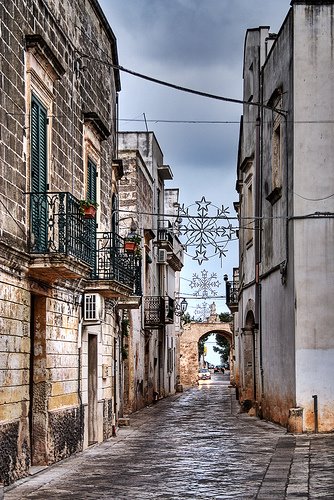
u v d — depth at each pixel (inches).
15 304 546.9
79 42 762.2
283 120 900.0
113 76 960.3
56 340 655.8
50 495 482.9
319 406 821.2
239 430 914.7
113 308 919.7
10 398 534.3
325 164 840.3
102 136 828.0
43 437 617.9
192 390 2324.1
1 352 517.3
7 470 519.5
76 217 628.4
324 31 849.5
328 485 490.3
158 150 1765.5
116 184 987.3
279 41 935.7
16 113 549.3
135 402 1343.5
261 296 1066.7
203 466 604.1
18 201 551.2
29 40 575.5
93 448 752.3
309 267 832.3
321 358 824.9
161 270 1772.9
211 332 2812.5
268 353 1008.9
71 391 699.4
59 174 670.5
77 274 605.0
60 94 676.7
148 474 567.8
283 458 626.5
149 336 1546.5
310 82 846.5
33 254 565.0
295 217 837.2
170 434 893.8
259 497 457.4
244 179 1245.1
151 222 1601.9
